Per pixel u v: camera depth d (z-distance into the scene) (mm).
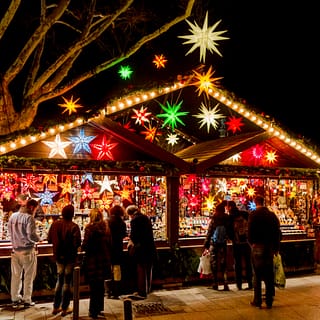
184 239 9180
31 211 7449
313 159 10406
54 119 7961
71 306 7555
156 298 8047
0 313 7055
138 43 9961
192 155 10492
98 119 8406
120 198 9477
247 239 8086
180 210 9727
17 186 8531
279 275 8531
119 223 8055
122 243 8062
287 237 10234
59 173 8125
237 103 9516
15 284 7348
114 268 7926
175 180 9133
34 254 7438
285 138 9984
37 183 8766
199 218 9836
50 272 8055
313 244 10500
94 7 9719
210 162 9188
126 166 8508
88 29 9680
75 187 9086
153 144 8766
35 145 8047
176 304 7617
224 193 10398
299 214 10812
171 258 8977
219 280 9305
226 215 8719
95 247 6891
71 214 7109
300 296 8141
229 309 7281
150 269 8258
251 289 8711
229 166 9508
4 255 7734
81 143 8352
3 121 9312
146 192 9547
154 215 9508
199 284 9234
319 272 10469
